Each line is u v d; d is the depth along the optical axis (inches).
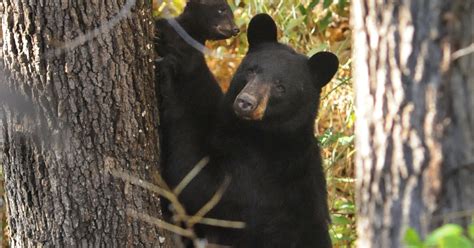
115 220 365.7
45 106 349.1
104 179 359.9
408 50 259.3
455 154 257.8
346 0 594.9
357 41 275.6
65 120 350.0
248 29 444.1
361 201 279.4
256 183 426.0
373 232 274.7
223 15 446.9
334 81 590.9
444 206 260.1
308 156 434.6
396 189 266.7
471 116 256.4
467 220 258.4
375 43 267.1
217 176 419.5
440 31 254.7
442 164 258.7
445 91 256.2
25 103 351.3
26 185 363.6
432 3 254.7
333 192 547.5
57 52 341.7
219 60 660.1
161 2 577.6
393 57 262.5
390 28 262.4
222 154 424.2
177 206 367.2
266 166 426.3
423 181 261.7
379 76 267.1
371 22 268.2
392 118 264.8
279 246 433.7
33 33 342.3
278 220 431.5
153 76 380.8
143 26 366.9
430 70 257.1
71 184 357.7
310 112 430.6
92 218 362.6
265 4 610.5
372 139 271.7
